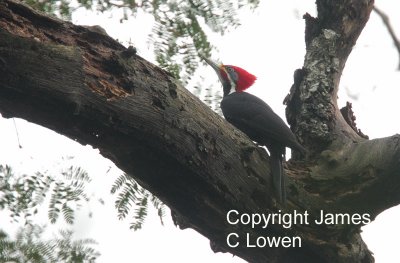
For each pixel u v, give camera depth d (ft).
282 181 31.58
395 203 34.63
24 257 26.30
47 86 23.52
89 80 25.26
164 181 29.17
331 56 39.32
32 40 23.02
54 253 26.99
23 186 29.48
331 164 35.19
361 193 34.04
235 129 31.04
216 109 32.50
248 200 30.83
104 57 26.13
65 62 23.84
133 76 26.55
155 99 27.09
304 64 39.83
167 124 27.37
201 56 31.68
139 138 27.09
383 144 34.65
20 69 22.81
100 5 31.55
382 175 34.12
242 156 30.55
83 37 26.02
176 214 32.37
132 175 29.25
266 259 32.78
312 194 33.53
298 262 33.30
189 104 28.63
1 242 26.40
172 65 31.53
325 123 37.24
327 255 33.14
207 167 29.01
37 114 24.77
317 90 38.29
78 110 24.48
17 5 24.03
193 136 28.37
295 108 39.09
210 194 29.84
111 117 25.82
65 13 31.24
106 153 28.12
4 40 22.45
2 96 23.57
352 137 37.09
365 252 34.63
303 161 36.45
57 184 29.89
